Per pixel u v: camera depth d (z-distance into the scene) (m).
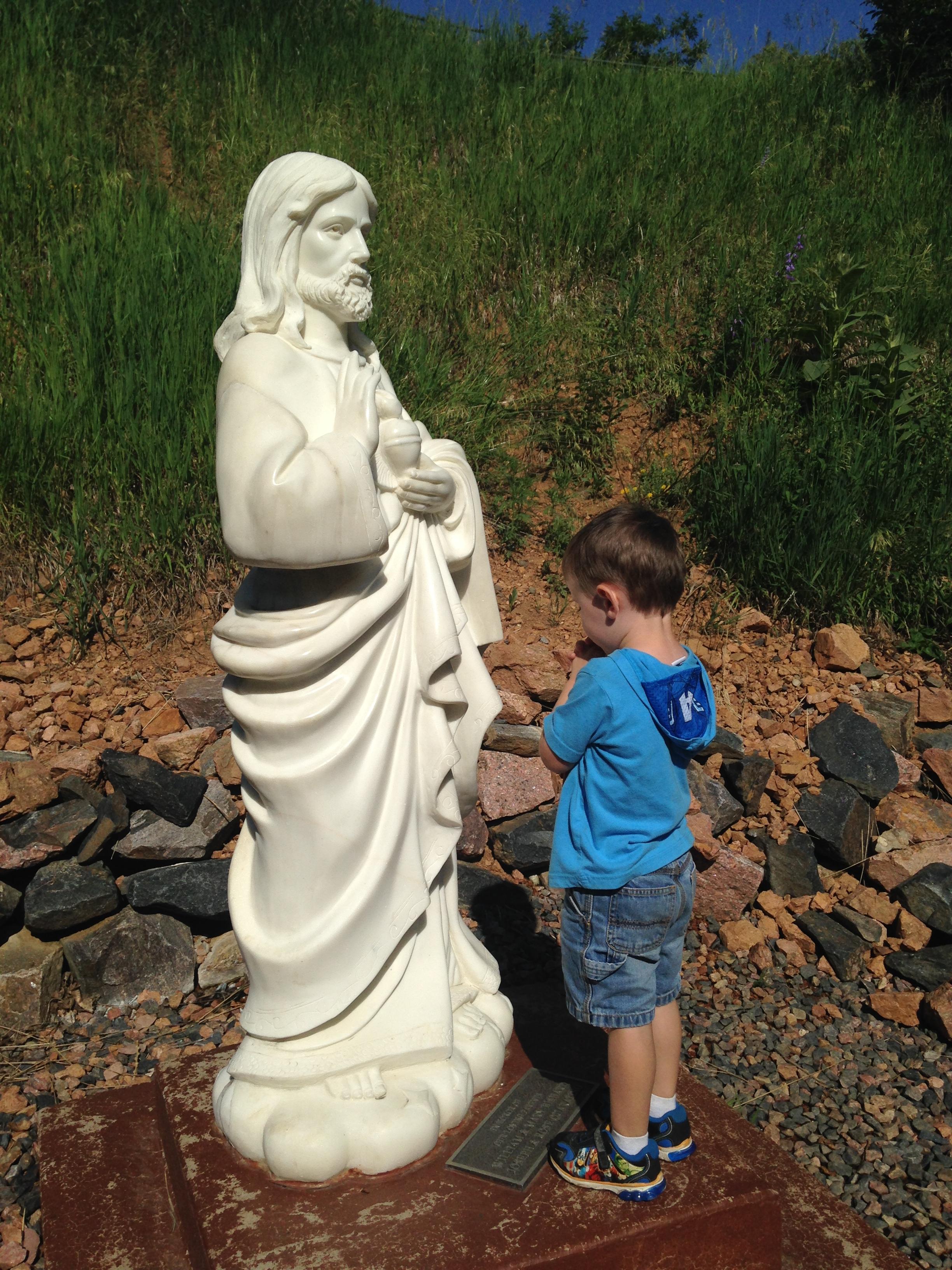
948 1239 2.49
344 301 2.14
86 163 6.42
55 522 4.48
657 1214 2.02
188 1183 2.11
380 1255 1.90
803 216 7.36
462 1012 2.42
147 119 7.40
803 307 6.02
